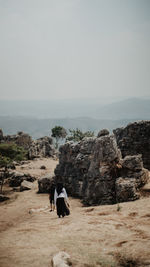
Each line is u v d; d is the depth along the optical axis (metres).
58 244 6.45
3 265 5.09
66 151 22.77
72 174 20.89
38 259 5.42
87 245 6.29
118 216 9.40
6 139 58.84
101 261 5.24
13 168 37.22
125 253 5.56
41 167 38.66
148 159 24.80
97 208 11.73
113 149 16.47
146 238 6.43
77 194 19.53
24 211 15.58
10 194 24.62
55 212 13.26
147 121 25.62
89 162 18.98
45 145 54.84
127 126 26.50
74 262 5.21
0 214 15.45
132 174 15.65
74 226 8.27
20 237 7.39
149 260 5.03
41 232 7.87
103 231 7.45
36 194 22.48
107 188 15.72
